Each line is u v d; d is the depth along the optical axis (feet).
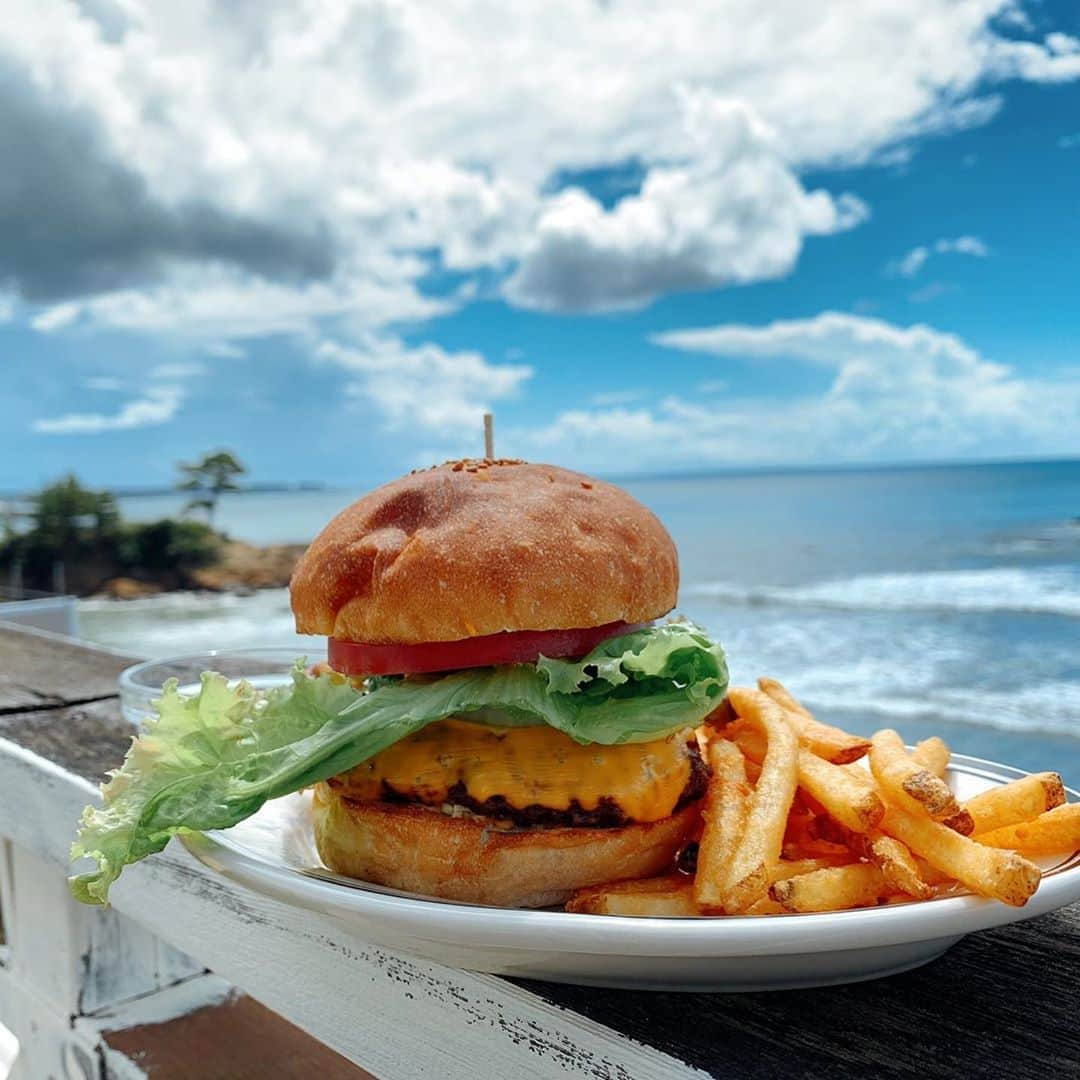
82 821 0.94
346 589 1.04
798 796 1.07
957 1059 0.75
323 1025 1.04
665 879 0.96
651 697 0.99
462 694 0.97
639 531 1.06
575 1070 0.81
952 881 0.92
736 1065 0.74
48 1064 1.51
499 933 0.77
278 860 1.09
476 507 1.02
